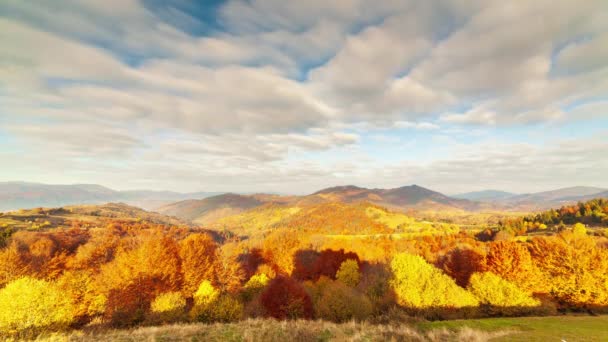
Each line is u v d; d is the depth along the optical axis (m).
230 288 55.25
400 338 14.63
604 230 108.88
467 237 144.12
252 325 18.23
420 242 127.81
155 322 31.61
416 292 32.62
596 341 14.55
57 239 103.62
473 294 34.12
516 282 41.72
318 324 18.08
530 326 18.62
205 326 17.97
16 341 17.55
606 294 37.50
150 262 47.72
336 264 72.62
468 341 14.12
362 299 32.19
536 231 140.62
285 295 35.19
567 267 40.31
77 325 33.69
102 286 42.28
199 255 56.62
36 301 24.56
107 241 96.88
